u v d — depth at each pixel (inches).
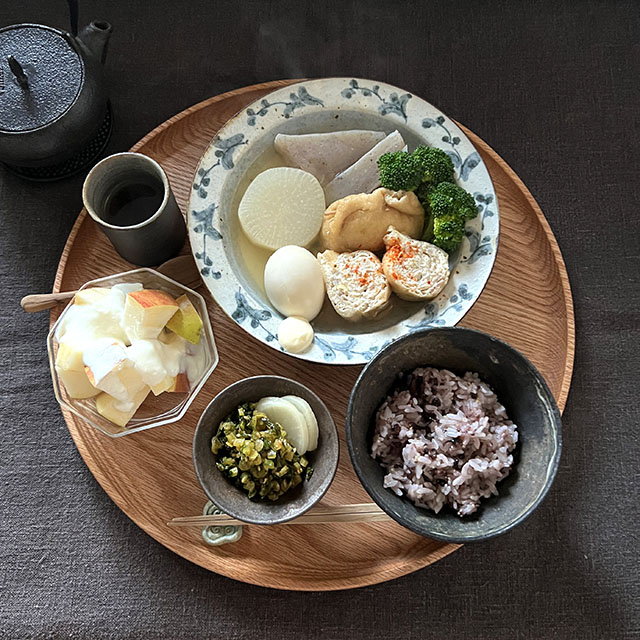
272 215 22.4
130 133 25.5
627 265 24.3
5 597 21.5
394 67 26.5
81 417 20.7
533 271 22.8
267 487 19.2
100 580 21.6
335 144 22.8
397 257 21.3
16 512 22.1
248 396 20.2
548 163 25.3
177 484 21.2
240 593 21.5
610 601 21.5
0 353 23.3
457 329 19.1
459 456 19.5
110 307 20.5
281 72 26.5
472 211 21.2
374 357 18.8
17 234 24.4
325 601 21.5
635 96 26.1
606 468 22.5
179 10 26.9
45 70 21.7
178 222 21.6
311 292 21.0
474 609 21.5
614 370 23.3
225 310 21.0
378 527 21.0
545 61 26.5
